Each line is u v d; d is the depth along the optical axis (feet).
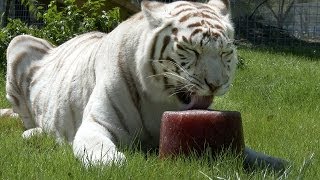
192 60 23.26
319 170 22.82
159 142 25.23
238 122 22.98
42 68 33.19
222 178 20.10
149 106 25.72
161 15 24.54
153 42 24.39
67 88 29.17
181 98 25.13
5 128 34.01
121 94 25.62
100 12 59.11
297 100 47.32
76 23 52.54
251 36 112.57
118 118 25.66
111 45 26.48
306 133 33.76
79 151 24.13
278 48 105.19
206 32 23.21
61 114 29.32
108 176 20.70
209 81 22.93
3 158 23.27
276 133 33.04
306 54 97.91
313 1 131.23
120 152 23.43
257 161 24.22
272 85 53.11
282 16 120.47
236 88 51.85
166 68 24.12
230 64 23.88
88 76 28.04
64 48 32.73
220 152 22.63
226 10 25.75
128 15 61.62
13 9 85.71
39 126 32.17
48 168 22.03
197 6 24.72
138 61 24.98
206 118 22.66
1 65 52.54
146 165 22.16
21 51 34.12
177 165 22.31
